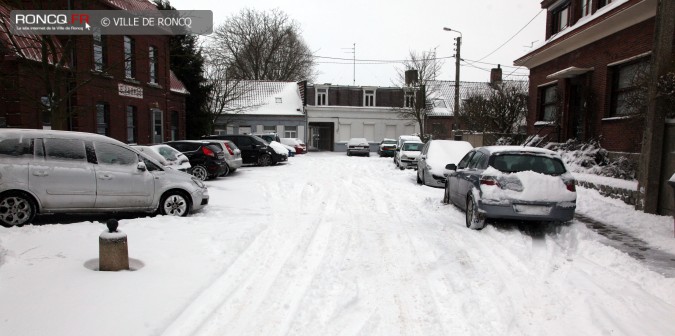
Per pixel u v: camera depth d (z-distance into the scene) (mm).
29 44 13398
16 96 13844
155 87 23016
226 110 37844
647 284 5449
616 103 14141
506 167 8062
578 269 5965
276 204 11250
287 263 6113
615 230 8453
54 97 11281
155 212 9445
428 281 5461
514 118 24875
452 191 10500
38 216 9047
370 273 5746
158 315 4293
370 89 45906
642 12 12289
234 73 39750
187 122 31297
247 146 23562
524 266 6047
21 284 4902
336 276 5613
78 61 15047
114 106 18891
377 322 4324
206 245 6797
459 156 15484
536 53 19578
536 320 4406
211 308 4543
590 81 15414
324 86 45281
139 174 8836
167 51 24641
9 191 7859
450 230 8164
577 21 17406
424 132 42906
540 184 7676
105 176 8516
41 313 4203
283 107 44500
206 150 16125
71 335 3816
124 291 4812
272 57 55625
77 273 5305
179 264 5887
